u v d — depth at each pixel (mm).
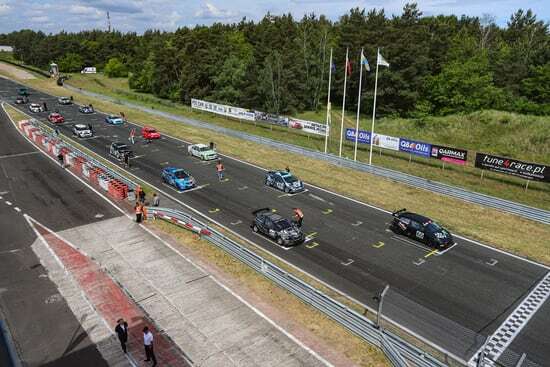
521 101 59500
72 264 21188
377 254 22328
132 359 14500
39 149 45406
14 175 36312
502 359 14531
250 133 55062
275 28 100188
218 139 51219
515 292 18906
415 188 33344
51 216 27453
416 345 15219
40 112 68125
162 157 42625
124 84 121125
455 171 39188
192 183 33094
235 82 78938
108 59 147375
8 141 49000
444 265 21219
